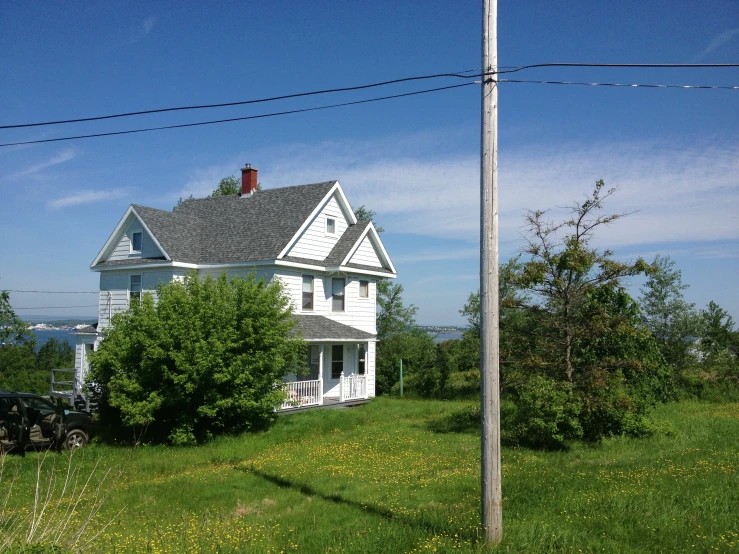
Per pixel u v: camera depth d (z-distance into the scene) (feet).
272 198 93.71
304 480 41.68
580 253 55.93
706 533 26.94
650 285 100.73
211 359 57.26
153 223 85.71
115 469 45.19
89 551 23.90
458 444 54.80
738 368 97.50
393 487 39.19
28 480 41.32
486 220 27.73
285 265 80.18
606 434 55.98
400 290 131.54
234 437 60.08
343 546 26.27
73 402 65.67
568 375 56.34
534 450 52.24
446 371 106.73
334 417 69.92
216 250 85.35
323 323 84.84
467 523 28.53
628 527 27.78
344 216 95.14
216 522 31.35
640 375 59.67
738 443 51.29
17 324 88.89
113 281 89.04
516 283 59.72
